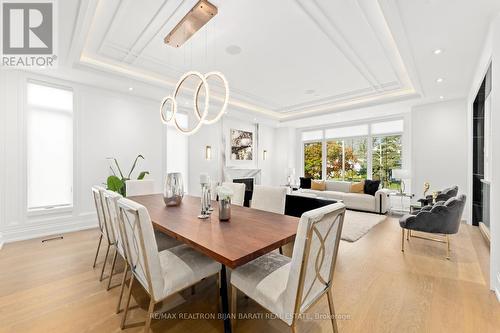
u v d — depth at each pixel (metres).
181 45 2.77
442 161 4.70
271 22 2.46
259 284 1.37
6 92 3.21
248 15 2.35
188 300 1.92
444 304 1.85
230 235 1.58
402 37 2.48
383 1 1.96
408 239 3.41
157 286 1.39
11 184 3.24
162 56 3.27
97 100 4.02
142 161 4.59
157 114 4.83
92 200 3.96
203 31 2.63
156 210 2.35
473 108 4.08
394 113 5.77
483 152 3.86
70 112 3.78
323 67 3.58
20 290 2.01
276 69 3.66
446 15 2.15
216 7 2.20
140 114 4.56
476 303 1.86
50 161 3.61
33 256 2.74
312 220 1.13
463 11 2.09
